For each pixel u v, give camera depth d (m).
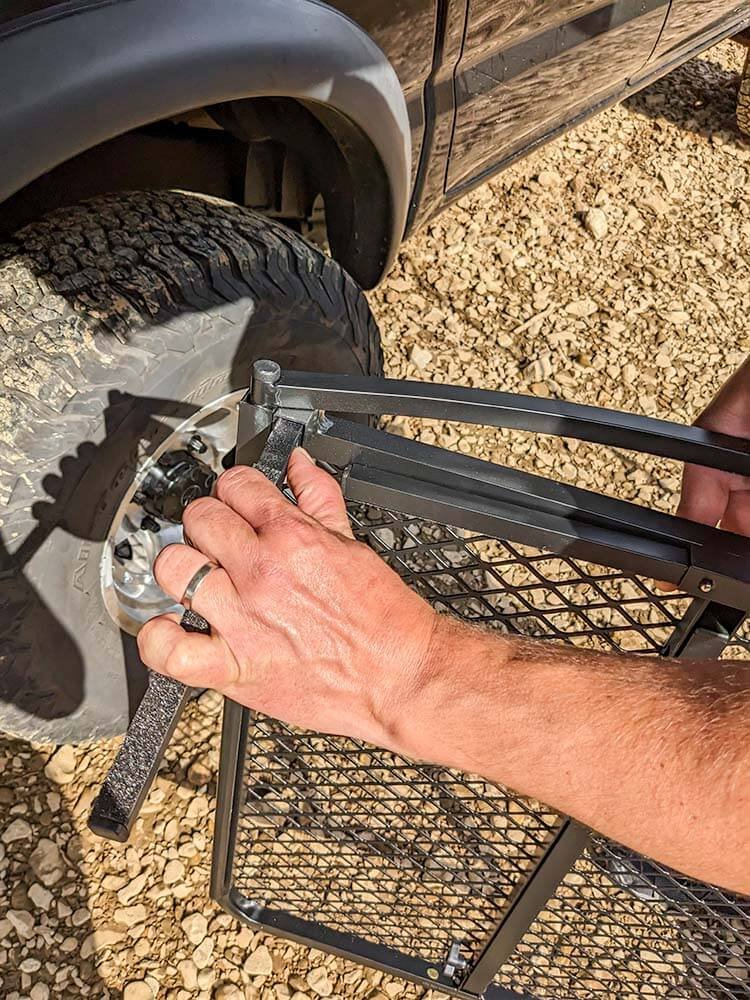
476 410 1.02
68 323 1.51
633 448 1.06
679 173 3.72
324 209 2.02
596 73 2.37
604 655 0.85
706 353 3.09
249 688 0.86
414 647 0.83
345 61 1.50
